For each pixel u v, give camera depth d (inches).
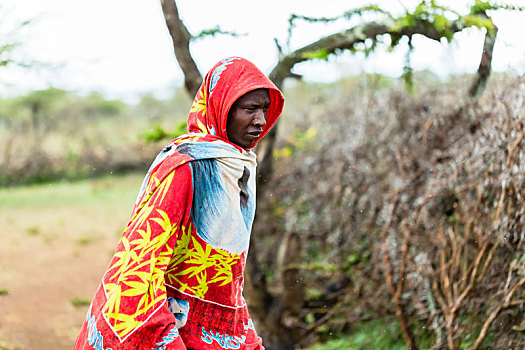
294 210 252.1
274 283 231.0
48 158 696.4
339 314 205.2
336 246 223.5
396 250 180.7
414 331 177.0
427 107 206.1
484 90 163.9
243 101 81.0
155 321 73.2
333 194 242.4
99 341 73.2
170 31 170.4
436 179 166.6
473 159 159.5
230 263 82.2
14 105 665.6
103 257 354.9
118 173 700.0
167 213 75.6
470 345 151.5
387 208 186.7
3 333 219.5
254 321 196.4
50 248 374.3
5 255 350.9
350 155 235.6
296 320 199.5
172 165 77.6
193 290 80.8
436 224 167.5
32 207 537.6
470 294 149.6
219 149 80.1
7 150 679.7
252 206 84.6
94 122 752.3
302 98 376.8
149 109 854.5
